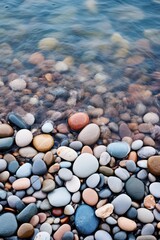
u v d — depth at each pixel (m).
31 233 0.72
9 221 0.73
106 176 0.80
